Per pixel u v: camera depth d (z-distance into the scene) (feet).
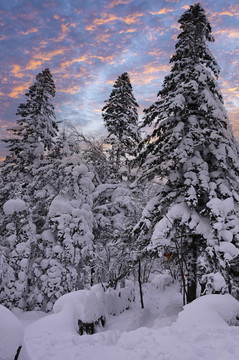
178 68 39.81
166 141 37.78
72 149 62.85
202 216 34.09
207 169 33.94
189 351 16.57
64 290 41.93
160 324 31.27
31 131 66.18
